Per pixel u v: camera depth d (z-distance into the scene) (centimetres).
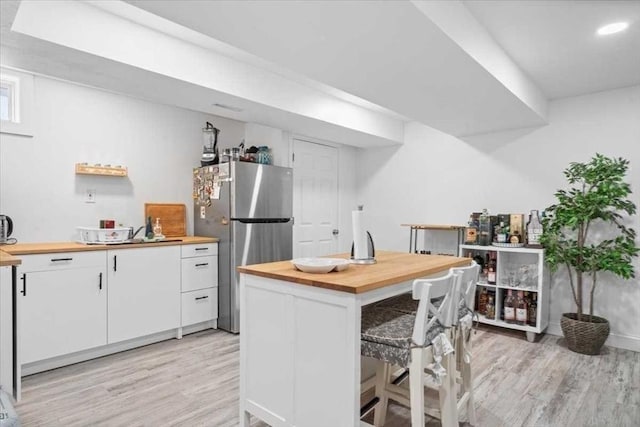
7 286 190
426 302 150
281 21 175
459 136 415
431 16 174
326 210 480
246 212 350
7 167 282
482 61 223
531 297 349
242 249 346
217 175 358
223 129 414
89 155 322
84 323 272
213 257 354
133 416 205
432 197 444
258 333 185
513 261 372
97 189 327
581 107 342
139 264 301
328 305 156
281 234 379
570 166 342
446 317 167
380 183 496
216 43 260
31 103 292
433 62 219
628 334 318
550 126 358
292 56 214
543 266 331
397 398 194
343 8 163
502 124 362
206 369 266
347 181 509
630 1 195
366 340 164
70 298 265
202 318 346
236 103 305
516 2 198
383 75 240
